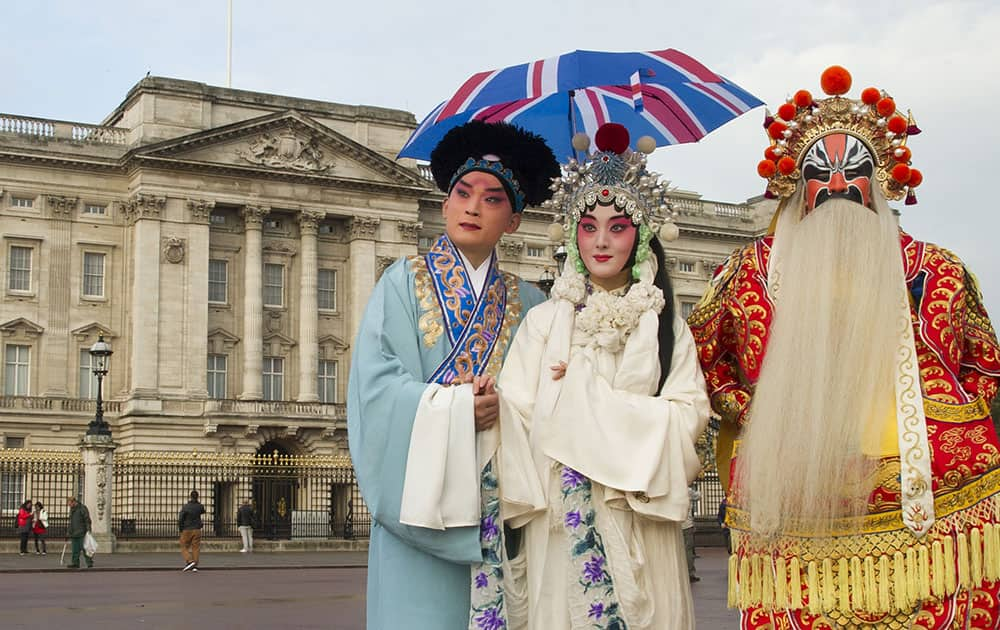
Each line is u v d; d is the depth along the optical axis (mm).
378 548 6035
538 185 6523
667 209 5977
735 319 5324
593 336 5625
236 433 68250
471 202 6324
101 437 42812
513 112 7578
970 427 4867
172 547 44219
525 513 5645
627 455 5336
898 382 4840
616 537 5441
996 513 4812
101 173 69250
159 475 48688
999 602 4863
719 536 42906
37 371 66562
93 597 23047
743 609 5043
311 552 48312
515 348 5910
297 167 72062
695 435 5445
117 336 68375
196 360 68125
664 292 5844
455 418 5570
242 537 47406
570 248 5957
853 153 5207
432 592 5793
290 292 73062
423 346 6180
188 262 68812
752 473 4812
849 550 4746
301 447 70500
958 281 5035
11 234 66812
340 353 73938
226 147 70250
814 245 4996
